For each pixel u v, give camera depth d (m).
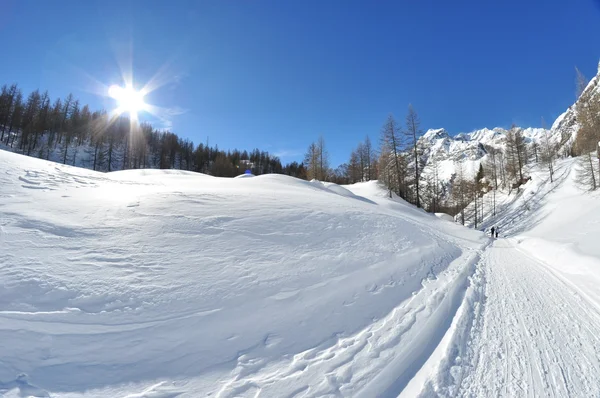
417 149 31.78
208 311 4.04
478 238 20.53
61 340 3.08
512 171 52.41
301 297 4.89
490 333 4.42
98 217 6.09
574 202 27.53
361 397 2.84
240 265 5.38
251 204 9.09
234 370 3.16
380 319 4.71
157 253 5.16
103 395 2.63
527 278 8.28
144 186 9.94
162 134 88.81
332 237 8.05
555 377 3.30
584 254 9.86
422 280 6.95
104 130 65.00
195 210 7.48
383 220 11.44
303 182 22.55
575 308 5.58
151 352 3.21
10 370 2.62
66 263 4.32
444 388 3.04
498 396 2.95
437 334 4.25
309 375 3.16
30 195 6.68
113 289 4.00
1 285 3.56
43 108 58.09
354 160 53.81
